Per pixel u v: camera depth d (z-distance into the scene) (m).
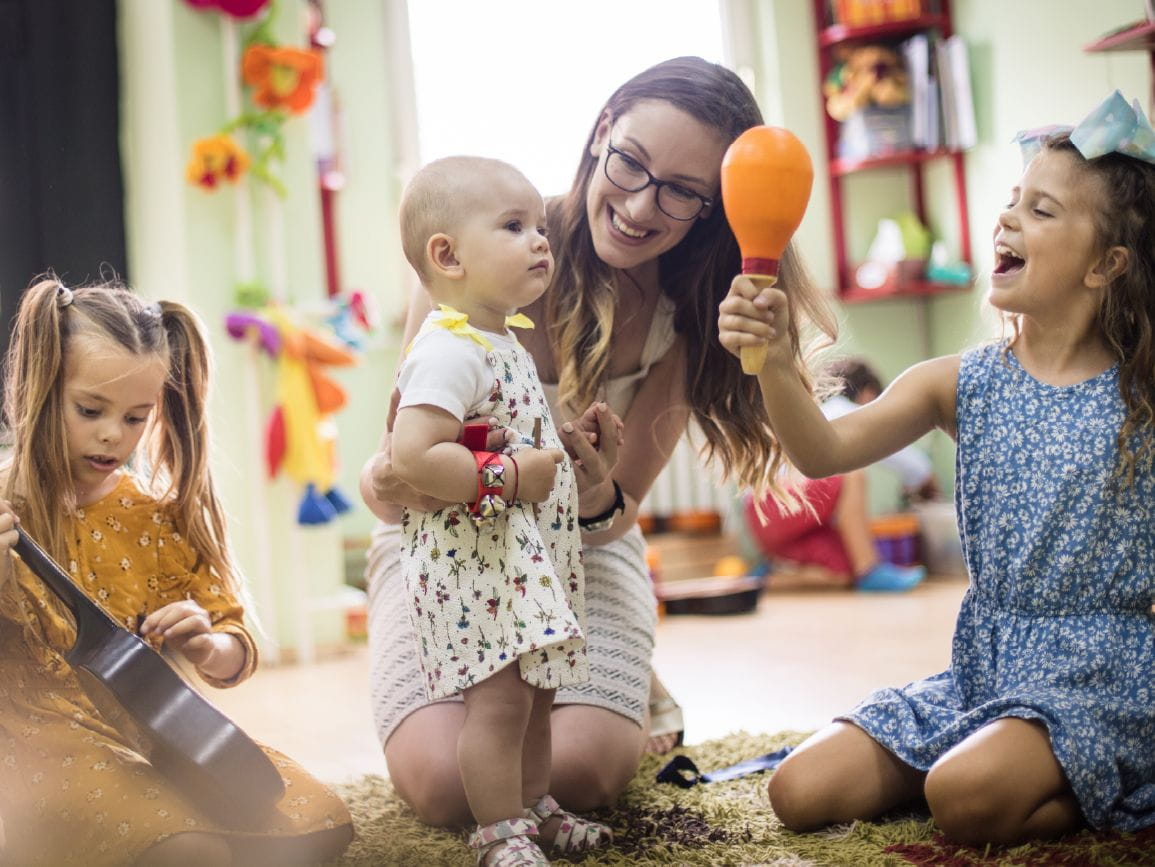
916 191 4.61
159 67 3.22
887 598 3.83
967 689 1.63
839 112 4.41
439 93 4.32
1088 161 1.56
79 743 1.40
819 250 4.57
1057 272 1.56
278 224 3.33
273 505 3.31
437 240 1.39
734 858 1.43
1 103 3.17
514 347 1.43
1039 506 1.56
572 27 4.39
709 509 4.61
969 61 4.28
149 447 1.67
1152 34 2.77
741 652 3.02
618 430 1.52
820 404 1.82
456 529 1.36
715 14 4.56
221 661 1.55
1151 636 1.53
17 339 1.51
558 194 1.78
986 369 1.65
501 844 1.36
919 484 4.43
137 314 1.53
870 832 1.50
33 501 1.48
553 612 1.33
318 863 1.48
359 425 4.23
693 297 1.75
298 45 3.43
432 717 1.69
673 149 1.55
